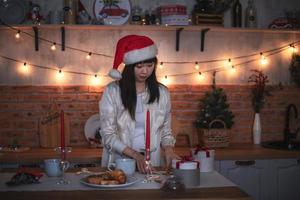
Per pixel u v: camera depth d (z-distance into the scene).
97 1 3.47
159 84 2.43
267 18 3.76
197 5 3.52
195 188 1.70
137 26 3.30
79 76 3.52
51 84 3.50
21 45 3.46
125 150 2.12
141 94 2.35
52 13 3.36
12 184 1.74
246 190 3.21
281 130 3.80
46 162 1.91
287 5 3.79
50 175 1.91
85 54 3.52
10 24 3.29
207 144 3.41
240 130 3.74
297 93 3.82
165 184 1.67
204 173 2.00
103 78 3.54
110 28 3.37
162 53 3.60
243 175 3.20
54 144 3.46
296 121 3.82
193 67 3.65
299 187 3.28
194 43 3.64
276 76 3.78
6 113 3.47
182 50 3.63
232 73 3.71
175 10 3.34
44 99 3.49
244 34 3.72
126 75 2.29
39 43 3.48
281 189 3.26
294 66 3.77
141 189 1.68
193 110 3.64
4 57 3.46
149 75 2.29
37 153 3.10
